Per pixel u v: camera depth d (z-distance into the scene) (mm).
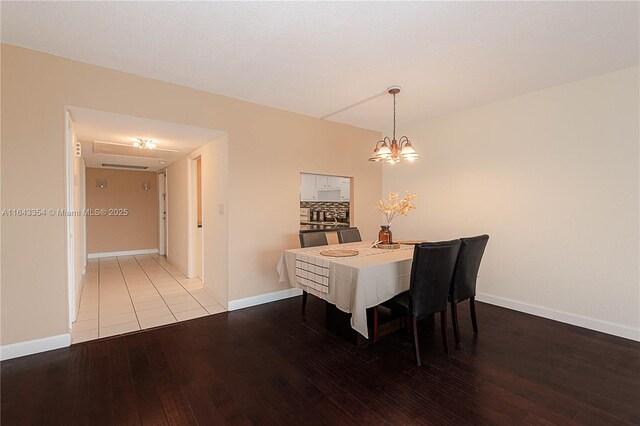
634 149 2625
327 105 3635
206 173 3984
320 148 4172
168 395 1884
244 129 3461
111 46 2273
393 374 2131
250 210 3531
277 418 1692
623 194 2691
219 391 1930
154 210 7109
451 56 2422
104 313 3271
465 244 2508
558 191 3064
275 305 3598
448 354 2412
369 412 1742
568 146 2988
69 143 2678
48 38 2164
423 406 1793
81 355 2359
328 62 2527
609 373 2131
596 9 1823
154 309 3408
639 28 2025
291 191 3887
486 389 1955
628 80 2641
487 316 3230
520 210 3342
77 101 2492
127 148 4266
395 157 2953
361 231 4707
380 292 2404
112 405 1785
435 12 1858
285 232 3838
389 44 2240
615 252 2746
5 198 2242
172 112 2959
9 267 2268
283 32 2086
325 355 2404
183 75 2781
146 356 2363
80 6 1805
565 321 3047
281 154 3781
